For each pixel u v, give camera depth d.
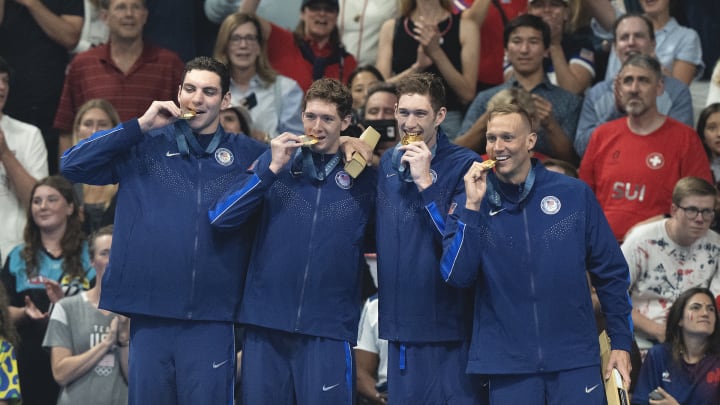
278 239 22.83
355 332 23.17
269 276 22.77
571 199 22.81
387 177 23.17
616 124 31.98
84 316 28.08
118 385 27.52
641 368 27.48
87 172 22.58
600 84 33.59
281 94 34.41
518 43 33.16
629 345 22.91
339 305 22.92
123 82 34.25
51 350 27.89
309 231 22.81
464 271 22.09
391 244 22.88
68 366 27.47
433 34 33.81
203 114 22.78
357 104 33.66
